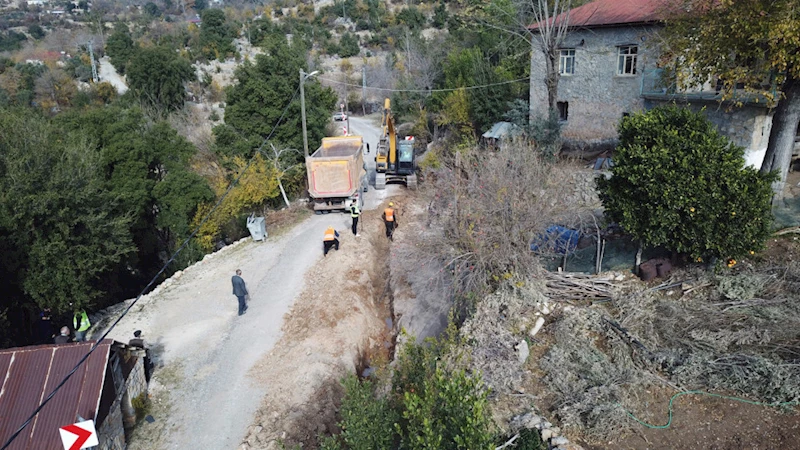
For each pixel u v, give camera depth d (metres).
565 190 17.03
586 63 26.97
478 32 40.34
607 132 26.83
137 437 12.67
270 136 29.48
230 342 16.41
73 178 20.92
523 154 16.78
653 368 11.51
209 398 13.96
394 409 9.56
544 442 9.80
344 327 16.98
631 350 12.06
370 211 27.84
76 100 55.59
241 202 26.92
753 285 12.82
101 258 21.36
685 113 13.98
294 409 13.37
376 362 16.34
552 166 18.38
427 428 7.02
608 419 9.98
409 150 31.23
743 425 9.73
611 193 14.71
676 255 14.42
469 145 25.97
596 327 12.88
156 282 27.75
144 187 25.70
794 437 9.26
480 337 12.89
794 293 12.57
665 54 17.70
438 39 59.78
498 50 38.12
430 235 17.52
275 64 29.33
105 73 74.44
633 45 24.73
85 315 17.22
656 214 13.42
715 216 12.83
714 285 13.38
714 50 15.12
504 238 14.72
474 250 14.98
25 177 19.47
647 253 15.35
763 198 12.73
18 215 18.83
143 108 44.31
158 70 50.47
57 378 11.23
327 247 22.03
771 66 14.14
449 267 17.16
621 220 14.61
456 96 35.56
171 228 25.97
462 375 8.12
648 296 13.49
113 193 22.86
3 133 20.81
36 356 11.44
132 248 22.95
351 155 26.73
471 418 7.19
